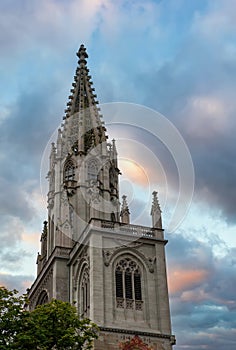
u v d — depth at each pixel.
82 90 89.81
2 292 48.75
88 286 64.31
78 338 47.81
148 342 60.81
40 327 47.06
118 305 62.44
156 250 67.06
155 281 65.25
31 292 78.19
